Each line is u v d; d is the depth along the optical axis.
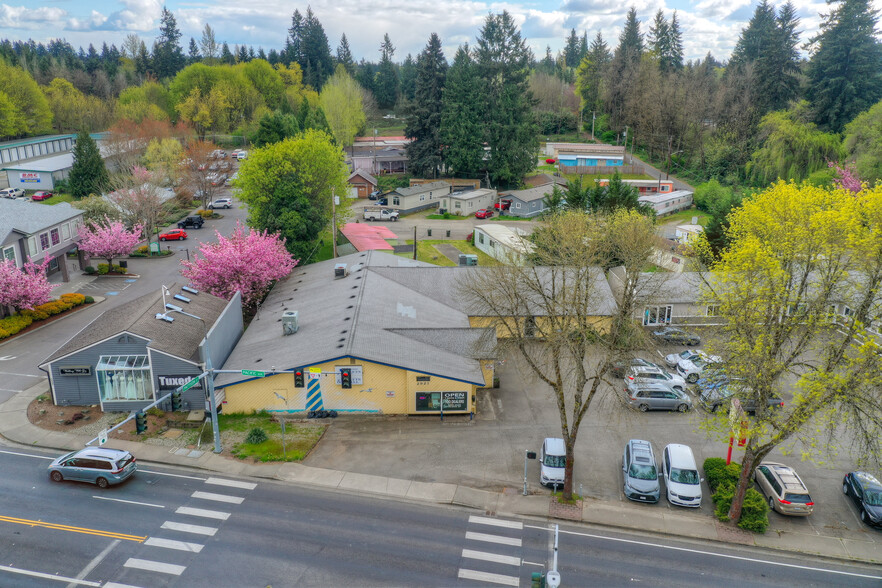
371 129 180.38
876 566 26.34
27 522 26.67
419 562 25.14
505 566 25.12
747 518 28.42
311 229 67.06
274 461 32.53
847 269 30.97
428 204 105.00
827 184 79.75
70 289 59.50
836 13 100.56
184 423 35.88
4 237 51.78
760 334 28.28
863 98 99.88
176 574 23.89
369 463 32.69
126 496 29.05
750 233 39.09
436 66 116.06
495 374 43.78
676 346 49.34
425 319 44.44
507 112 111.25
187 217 84.94
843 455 34.66
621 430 36.81
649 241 48.69
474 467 32.66
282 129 105.06
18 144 112.81
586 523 28.58
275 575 24.02
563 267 35.81
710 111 132.38
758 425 26.89
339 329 40.16
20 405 37.50
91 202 75.44
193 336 40.56
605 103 163.00
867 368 26.31
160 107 153.62
